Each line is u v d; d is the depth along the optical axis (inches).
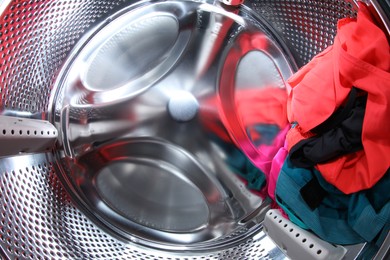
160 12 46.0
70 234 41.8
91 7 42.1
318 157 34.3
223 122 45.6
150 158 45.7
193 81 45.9
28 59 37.8
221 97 46.0
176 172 45.8
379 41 31.0
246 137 46.1
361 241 33.8
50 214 40.7
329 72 35.5
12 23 33.6
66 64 44.1
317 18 41.0
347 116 33.6
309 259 34.1
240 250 45.5
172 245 46.4
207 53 45.9
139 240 46.4
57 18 39.0
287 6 42.5
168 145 45.3
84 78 45.1
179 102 45.3
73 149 44.3
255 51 46.2
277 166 40.9
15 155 36.2
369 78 30.9
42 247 37.7
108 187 46.1
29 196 38.7
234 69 46.2
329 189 35.4
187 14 45.8
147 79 45.6
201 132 45.4
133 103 45.0
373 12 33.1
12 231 35.2
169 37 46.1
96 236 44.5
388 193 32.3
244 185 45.8
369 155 31.5
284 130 45.8
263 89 46.4
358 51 32.0
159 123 45.2
